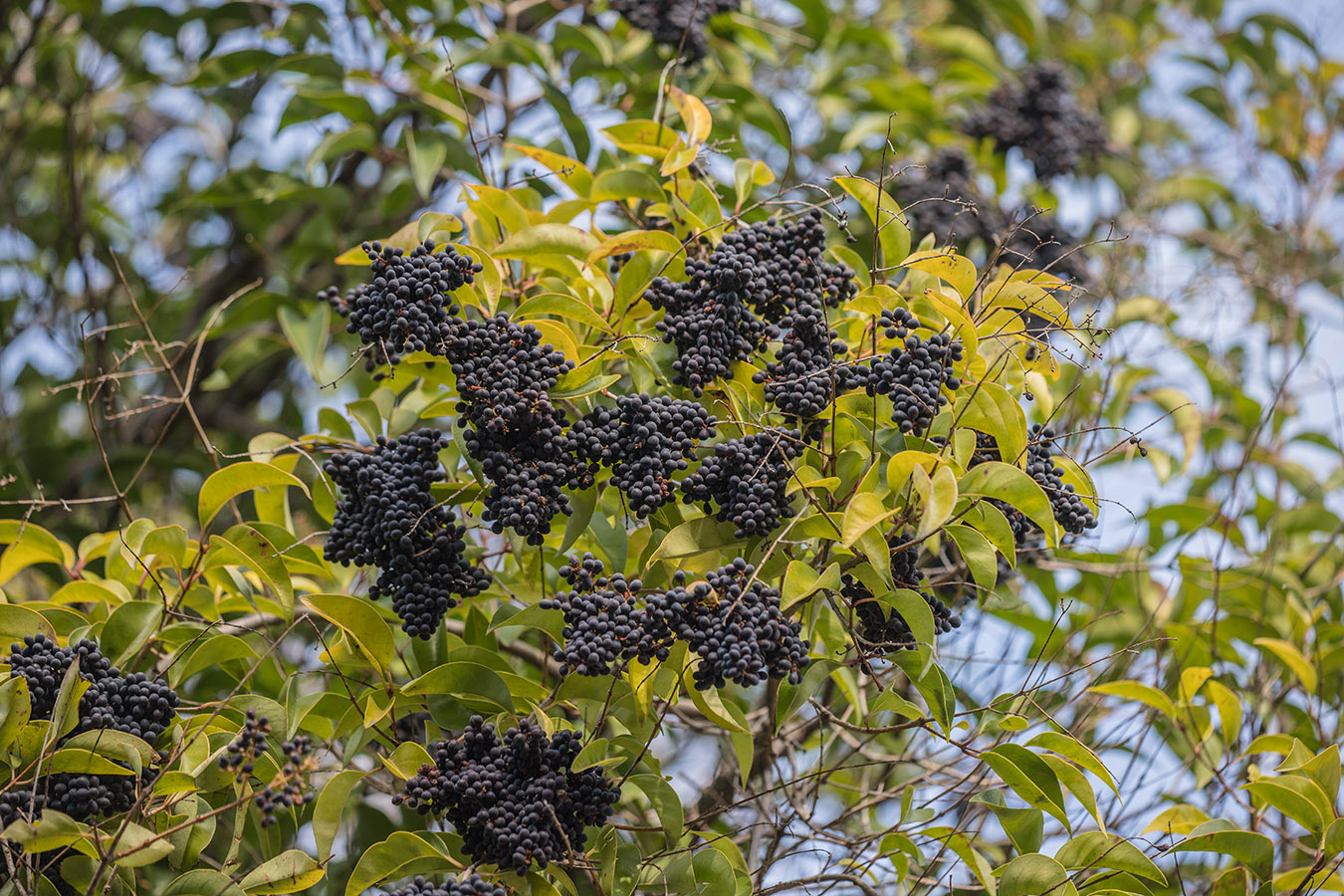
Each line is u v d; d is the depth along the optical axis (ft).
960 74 19.27
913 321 10.21
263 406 23.18
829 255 12.50
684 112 12.19
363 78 15.89
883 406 10.38
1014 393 10.73
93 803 9.57
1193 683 12.12
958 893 11.83
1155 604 14.67
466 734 9.66
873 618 10.36
